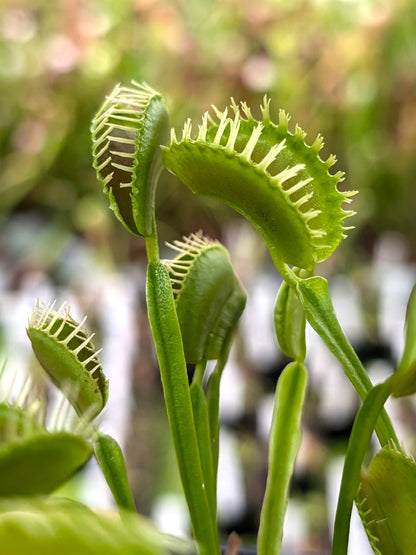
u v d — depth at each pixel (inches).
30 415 5.0
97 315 17.0
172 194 17.1
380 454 6.1
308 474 16.7
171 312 6.2
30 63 19.1
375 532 6.2
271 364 17.5
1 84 19.2
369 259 17.7
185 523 16.6
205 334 6.8
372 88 18.2
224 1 18.9
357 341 17.4
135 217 6.1
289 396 6.8
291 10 18.8
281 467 6.7
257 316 17.6
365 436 5.9
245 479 16.4
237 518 16.1
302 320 6.7
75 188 18.7
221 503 16.2
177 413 6.1
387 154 18.0
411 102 18.0
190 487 6.1
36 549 4.3
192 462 6.1
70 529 4.4
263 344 17.5
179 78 18.6
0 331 16.8
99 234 17.5
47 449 4.7
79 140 18.9
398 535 6.1
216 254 6.8
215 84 18.5
